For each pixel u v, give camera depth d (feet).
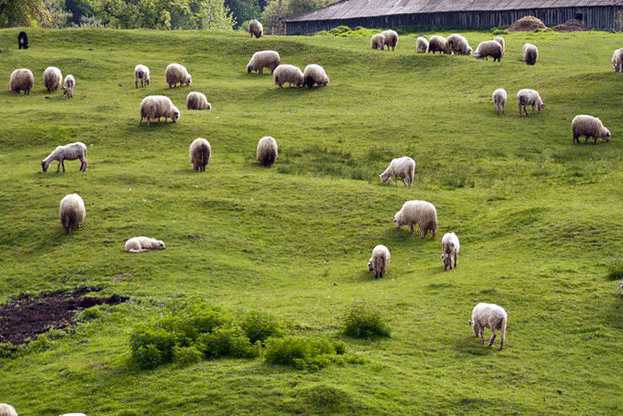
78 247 121.19
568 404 70.03
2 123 185.68
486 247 118.01
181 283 107.76
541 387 73.15
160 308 99.14
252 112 203.21
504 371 76.33
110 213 133.49
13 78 221.25
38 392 77.30
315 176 156.97
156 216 132.77
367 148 175.63
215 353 80.79
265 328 84.69
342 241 126.21
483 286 98.63
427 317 90.53
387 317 91.15
